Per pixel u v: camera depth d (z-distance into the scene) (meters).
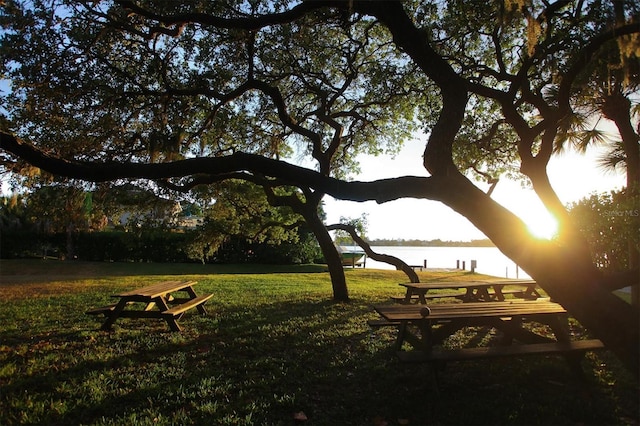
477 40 8.88
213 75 9.10
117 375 4.51
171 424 3.39
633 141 7.25
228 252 28.89
